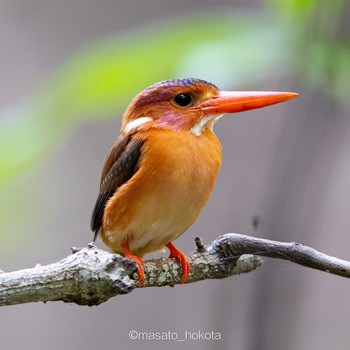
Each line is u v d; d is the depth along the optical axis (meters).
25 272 2.56
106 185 2.63
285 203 2.67
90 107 2.58
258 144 2.83
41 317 2.83
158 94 2.62
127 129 2.63
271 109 2.84
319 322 2.79
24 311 2.83
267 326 2.68
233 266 2.59
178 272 2.59
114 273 2.55
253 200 2.82
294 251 2.57
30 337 2.82
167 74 2.58
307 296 2.78
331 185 2.72
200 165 2.61
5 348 2.82
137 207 2.61
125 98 2.58
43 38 3.08
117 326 2.82
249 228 2.81
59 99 2.58
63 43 3.08
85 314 2.83
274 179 2.67
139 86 2.58
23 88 3.00
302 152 2.66
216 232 2.83
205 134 2.62
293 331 2.69
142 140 2.62
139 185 2.61
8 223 2.75
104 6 3.10
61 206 2.84
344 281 2.80
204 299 2.81
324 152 2.69
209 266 2.59
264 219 2.67
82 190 2.85
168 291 2.82
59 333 2.82
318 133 2.66
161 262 2.60
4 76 3.02
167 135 2.61
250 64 2.58
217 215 2.83
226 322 2.72
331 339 2.78
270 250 2.57
